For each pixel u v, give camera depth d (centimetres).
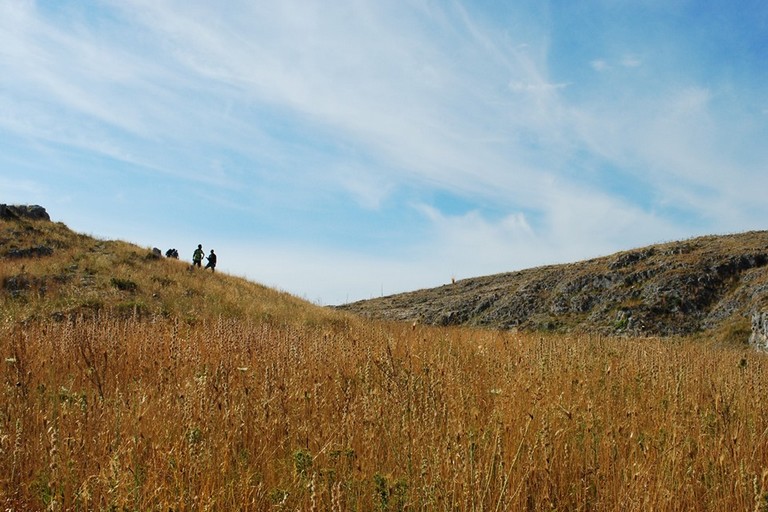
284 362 767
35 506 398
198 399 524
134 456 424
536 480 418
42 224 3038
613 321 3322
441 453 437
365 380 632
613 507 403
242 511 387
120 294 2097
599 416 528
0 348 846
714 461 442
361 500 402
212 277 2911
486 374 726
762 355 1221
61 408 534
